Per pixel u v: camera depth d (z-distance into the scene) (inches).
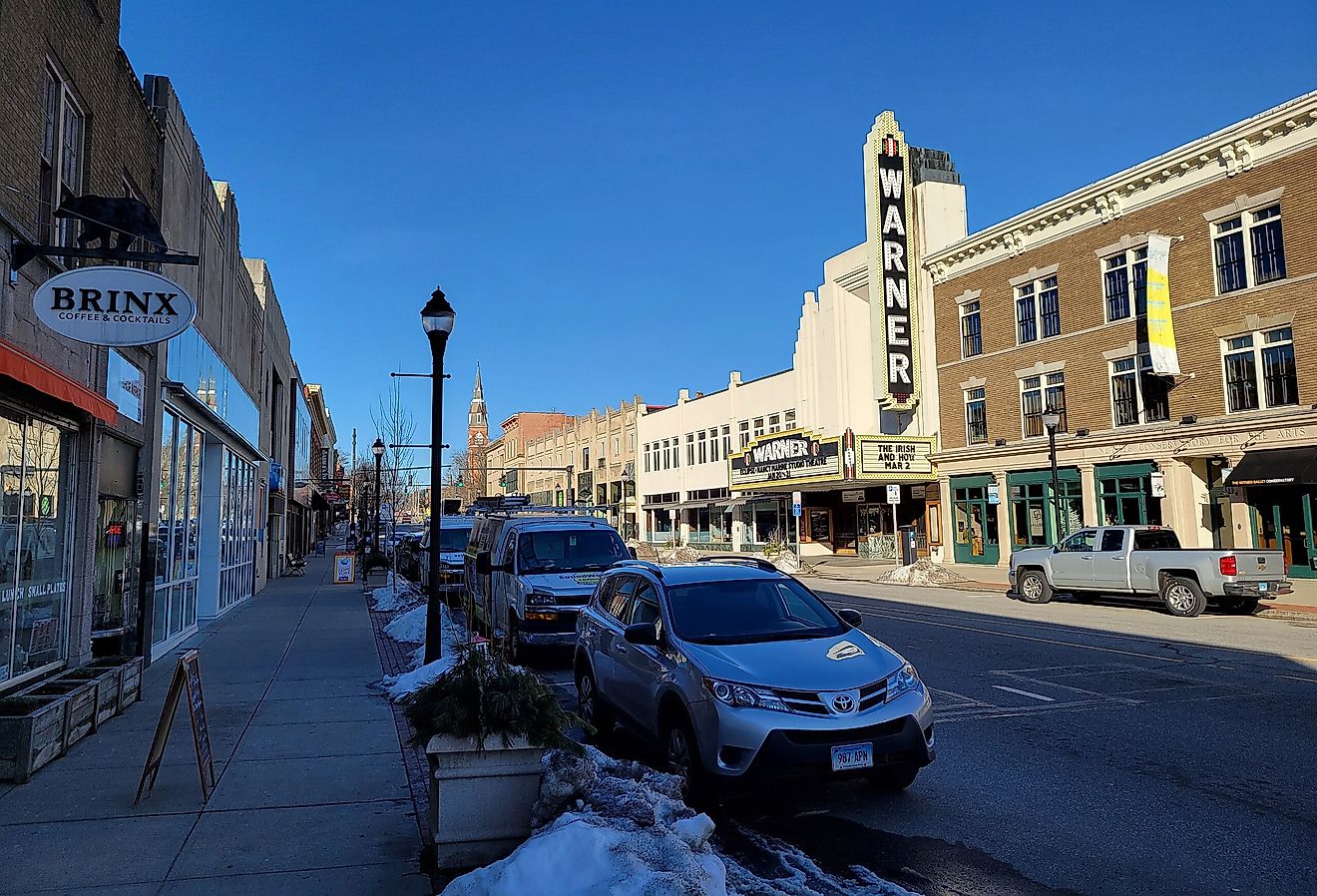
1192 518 959.0
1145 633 583.8
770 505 1775.3
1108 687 395.2
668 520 2181.3
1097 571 752.3
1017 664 461.7
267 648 522.9
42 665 333.7
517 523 534.9
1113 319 1056.2
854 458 1266.0
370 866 188.7
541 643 465.1
